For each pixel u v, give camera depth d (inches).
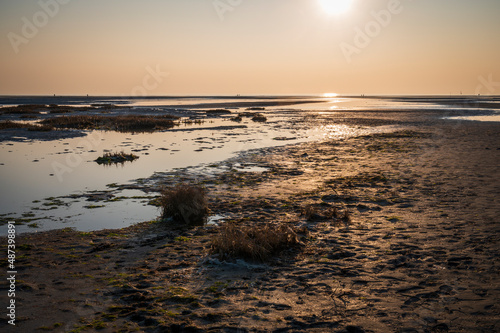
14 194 474.9
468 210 365.1
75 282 233.3
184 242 308.3
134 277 239.8
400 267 241.3
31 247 299.3
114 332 175.9
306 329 173.5
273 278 234.2
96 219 377.7
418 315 181.6
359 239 301.4
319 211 384.8
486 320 173.8
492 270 228.1
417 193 446.0
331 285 220.1
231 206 416.2
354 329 172.1
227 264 257.9
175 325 178.9
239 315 188.2
